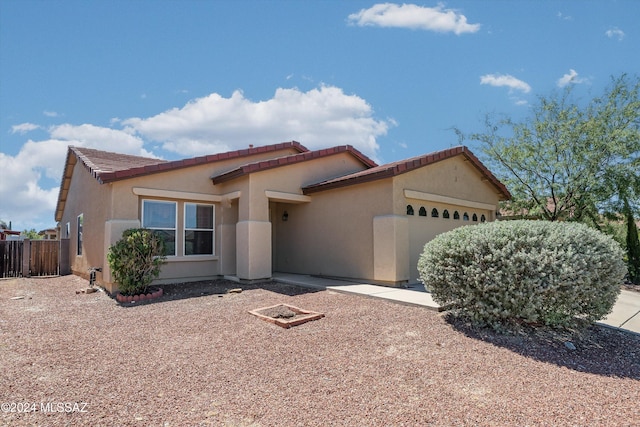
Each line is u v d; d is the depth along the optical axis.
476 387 4.61
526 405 4.16
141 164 14.74
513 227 6.84
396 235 10.91
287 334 6.58
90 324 7.49
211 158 13.07
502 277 6.40
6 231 33.78
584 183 16.33
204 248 12.98
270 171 12.59
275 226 15.53
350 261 12.21
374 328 6.80
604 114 16.66
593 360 5.66
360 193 12.05
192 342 6.29
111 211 11.01
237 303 9.02
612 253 6.59
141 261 10.04
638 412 4.04
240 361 5.45
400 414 3.94
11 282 15.09
